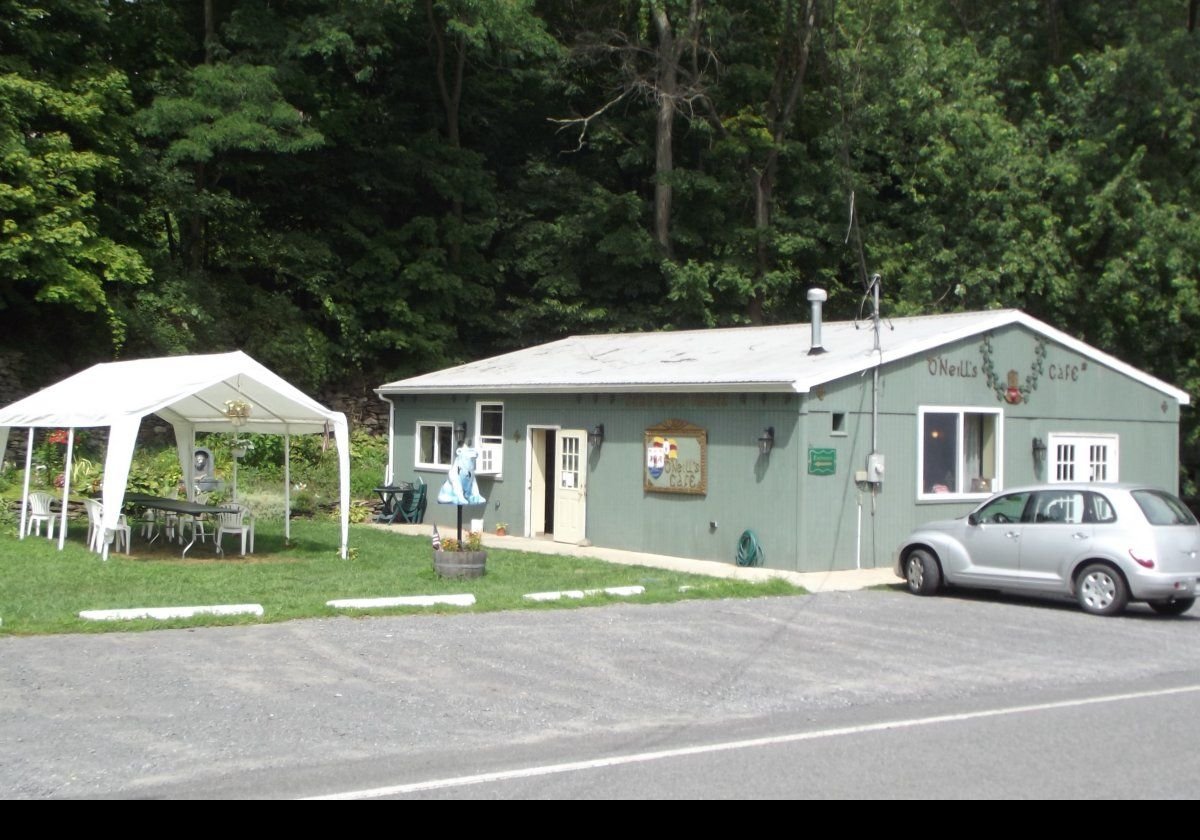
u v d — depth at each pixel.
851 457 17.34
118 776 6.88
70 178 23.42
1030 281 29.25
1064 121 31.31
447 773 7.02
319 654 10.41
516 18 29.91
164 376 17.50
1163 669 10.85
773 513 17.19
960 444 18.73
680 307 31.55
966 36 33.97
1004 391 19.25
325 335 31.11
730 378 17.53
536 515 21.94
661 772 7.04
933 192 31.44
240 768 7.09
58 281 23.08
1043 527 14.34
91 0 25.55
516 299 33.06
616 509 19.88
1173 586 13.48
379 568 16.28
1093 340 29.81
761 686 9.77
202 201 27.17
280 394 17.02
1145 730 8.24
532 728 8.23
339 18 28.05
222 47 28.25
